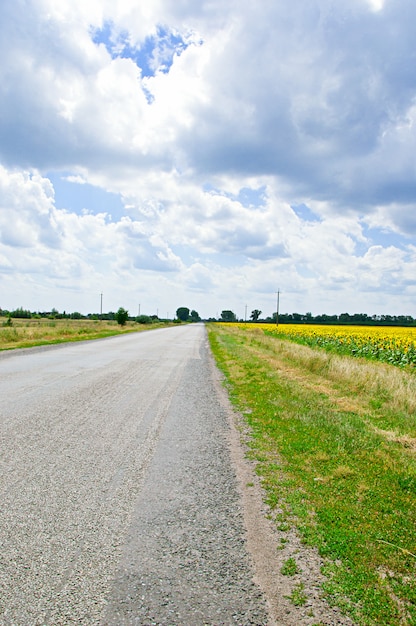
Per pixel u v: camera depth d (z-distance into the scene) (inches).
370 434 263.1
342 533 139.4
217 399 362.9
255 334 1631.4
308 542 133.3
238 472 193.5
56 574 110.8
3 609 96.9
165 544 128.8
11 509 145.4
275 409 321.7
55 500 154.3
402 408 341.7
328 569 119.3
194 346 995.9
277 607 103.1
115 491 165.2
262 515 151.3
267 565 120.3
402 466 208.4
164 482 177.5
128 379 447.2
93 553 121.6
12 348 743.7
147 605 101.0
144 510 150.7
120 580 110.0
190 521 144.4
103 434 241.8
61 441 224.7
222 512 152.3
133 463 197.6
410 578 117.3
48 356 648.4
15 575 109.3
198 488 173.2
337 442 242.1
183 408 321.7
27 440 223.1
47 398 330.0
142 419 281.3
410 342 899.4
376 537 137.8
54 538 128.3
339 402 360.8
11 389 359.9
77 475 179.3
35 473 179.0
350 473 193.9
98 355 691.4
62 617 95.4
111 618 96.0
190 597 104.8
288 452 223.5
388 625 99.3
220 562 120.6
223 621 97.2
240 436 252.8
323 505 160.7
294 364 611.5
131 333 1644.9
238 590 108.5
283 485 179.5
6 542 124.6
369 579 115.8
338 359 573.0
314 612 102.0
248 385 436.1
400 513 156.5
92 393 359.9
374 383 417.1
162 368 555.8
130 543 128.3
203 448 226.5
